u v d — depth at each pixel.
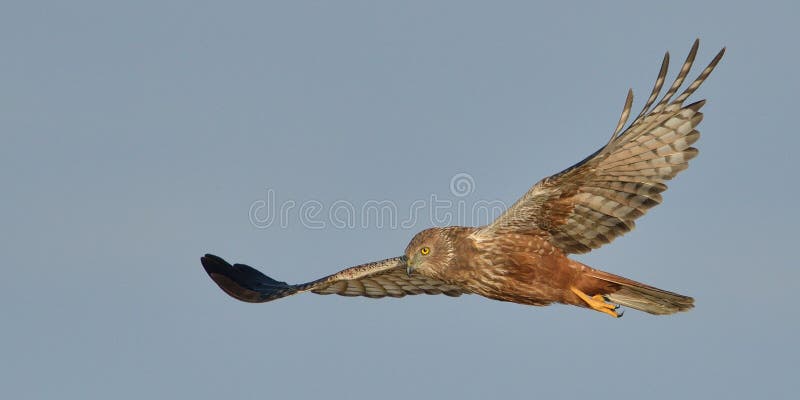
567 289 19.28
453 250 19.75
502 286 19.56
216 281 22.16
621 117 16.67
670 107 17.73
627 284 18.97
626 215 18.83
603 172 18.33
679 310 19.06
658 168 18.25
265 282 22.80
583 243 19.41
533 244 19.31
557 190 18.58
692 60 17.42
